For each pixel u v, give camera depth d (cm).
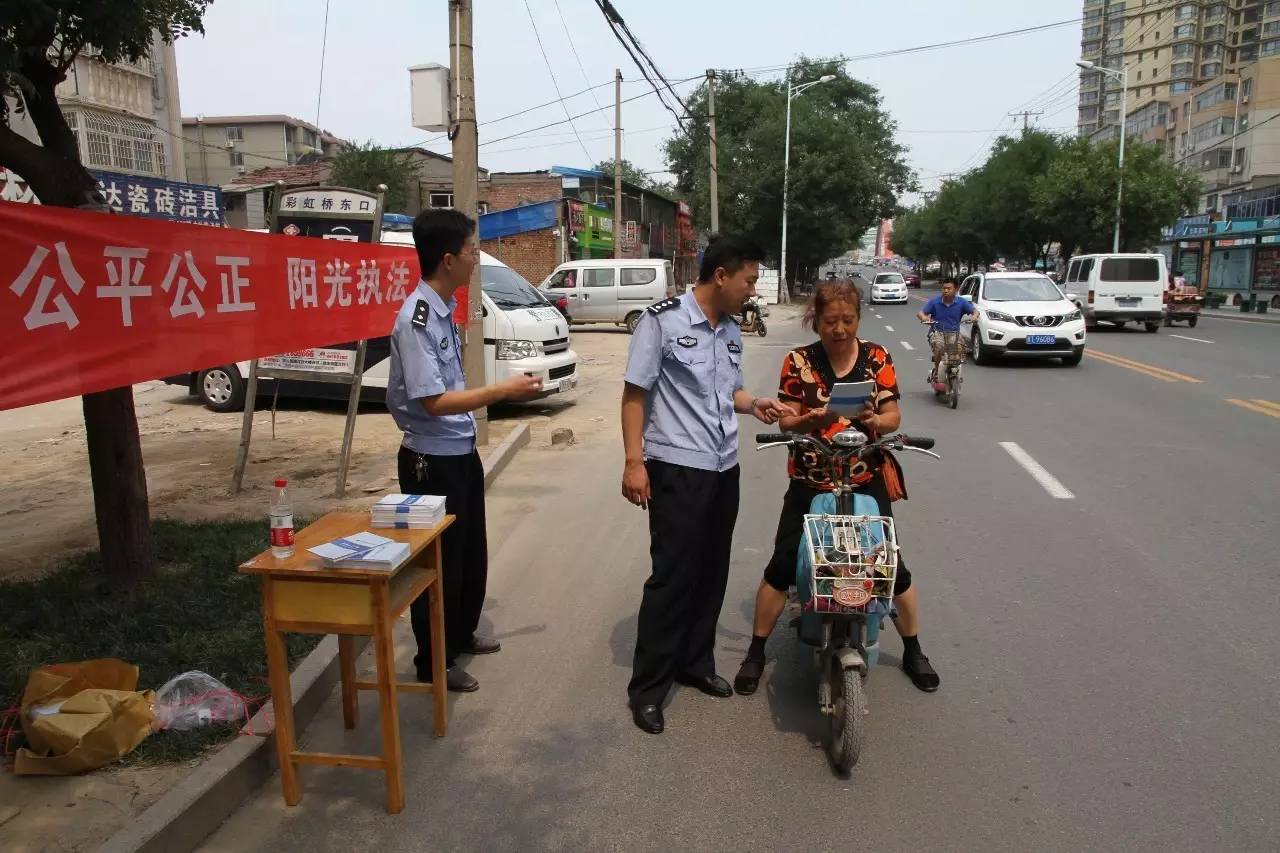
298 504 641
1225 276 4169
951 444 878
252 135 4412
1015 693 377
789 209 4088
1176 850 277
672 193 5828
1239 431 929
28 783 294
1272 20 10319
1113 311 2197
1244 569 519
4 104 403
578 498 693
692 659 387
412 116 805
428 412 350
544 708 372
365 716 365
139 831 262
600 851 279
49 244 341
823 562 320
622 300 2333
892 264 13138
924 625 446
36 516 617
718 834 288
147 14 422
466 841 284
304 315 563
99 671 335
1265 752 330
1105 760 326
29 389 332
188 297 437
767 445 355
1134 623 445
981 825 290
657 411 364
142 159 1678
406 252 730
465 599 402
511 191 3619
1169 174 3594
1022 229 4719
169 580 455
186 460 803
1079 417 1025
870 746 338
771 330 2477
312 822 293
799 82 5356
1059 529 599
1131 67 11675
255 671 368
